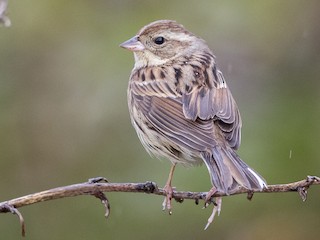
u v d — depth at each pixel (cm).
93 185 793
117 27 1456
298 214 1346
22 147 1448
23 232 763
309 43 1471
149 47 1054
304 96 1418
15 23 1471
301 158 1319
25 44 1470
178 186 1290
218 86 995
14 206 768
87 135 1426
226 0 1473
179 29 1060
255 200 1342
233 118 945
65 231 1401
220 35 1471
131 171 1380
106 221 1384
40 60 1466
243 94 1424
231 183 848
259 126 1345
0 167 1443
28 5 1474
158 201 1364
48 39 1472
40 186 1437
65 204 1408
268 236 1342
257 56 1463
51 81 1455
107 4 1499
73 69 1450
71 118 1434
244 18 1471
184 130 928
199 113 941
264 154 1314
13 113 1453
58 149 1438
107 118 1413
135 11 1495
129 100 1034
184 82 992
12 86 1460
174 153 948
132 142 1403
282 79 1450
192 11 1484
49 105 1450
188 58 1044
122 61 1423
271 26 1472
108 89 1420
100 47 1443
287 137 1330
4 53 1469
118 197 1372
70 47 1464
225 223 1341
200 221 1341
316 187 1351
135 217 1366
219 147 898
